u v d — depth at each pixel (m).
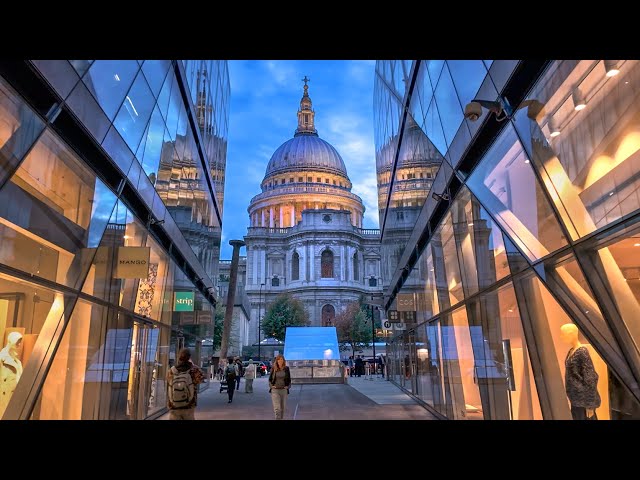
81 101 8.27
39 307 7.88
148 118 12.70
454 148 10.09
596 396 5.31
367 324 79.81
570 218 5.54
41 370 7.67
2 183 6.22
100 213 9.74
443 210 12.73
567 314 5.91
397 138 19.06
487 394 9.17
